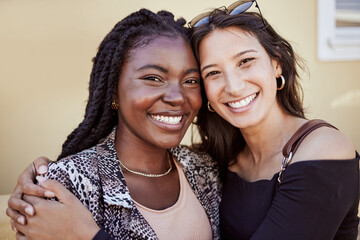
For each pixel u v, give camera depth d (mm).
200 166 1960
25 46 3639
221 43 1744
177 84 1661
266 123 1882
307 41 4094
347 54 4141
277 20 4043
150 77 1625
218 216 1955
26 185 1559
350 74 4180
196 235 1741
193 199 1845
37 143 3744
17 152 3729
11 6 3584
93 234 1475
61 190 1517
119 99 1702
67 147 1804
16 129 3709
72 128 3744
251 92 1767
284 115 1940
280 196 1673
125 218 1586
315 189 1601
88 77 3746
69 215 1487
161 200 1753
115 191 1604
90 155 1661
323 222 1614
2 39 3602
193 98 1733
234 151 2094
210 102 1857
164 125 1671
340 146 1646
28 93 3688
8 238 2355
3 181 3738
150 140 1683
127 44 1644
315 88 4148
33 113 3713
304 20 4070
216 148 2098
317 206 1603
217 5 3908
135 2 3762
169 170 1880
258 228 1690
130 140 1750
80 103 3758
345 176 1628
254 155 1975
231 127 2070
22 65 3652
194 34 1768
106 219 1560
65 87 3729
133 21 1682
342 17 4230
